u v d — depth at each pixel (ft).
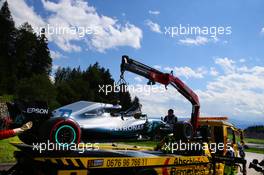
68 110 25.40
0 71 288.51
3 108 23.38
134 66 29.43
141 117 29.60
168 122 34.60
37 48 361.71
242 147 41.57
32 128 23.84
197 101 34.73
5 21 338.95
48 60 366.43
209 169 31.71
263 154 78.64
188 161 29.17
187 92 33.58
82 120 25.61
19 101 23.31
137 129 28.68
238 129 39.78
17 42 347.36
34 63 358.64
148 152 30.12
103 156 23.98
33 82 238.68
